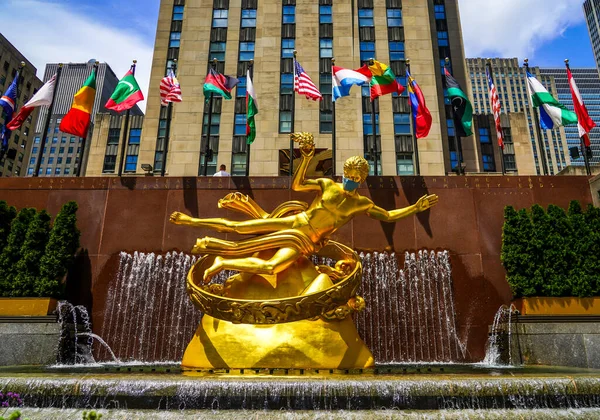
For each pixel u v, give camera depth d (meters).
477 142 45.97
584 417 6.40
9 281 12.97
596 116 189.12
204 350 8.70
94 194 14.99
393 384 6.58
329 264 13.84
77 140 125.19
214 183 15.03
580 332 11.91
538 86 18.39
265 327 8.67
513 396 6.64
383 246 14.23
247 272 9.14
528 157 45.81
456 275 13.96
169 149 42.25
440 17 47.06
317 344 8.52
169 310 13.79
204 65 40.44
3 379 6.68
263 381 6.60
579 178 15.07
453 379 6.79
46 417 6.23
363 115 38.56
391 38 41.19
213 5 42.34
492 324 13.44
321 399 6.48
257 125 37.88
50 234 13.57
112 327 13.58
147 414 6.28
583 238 13.18
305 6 41.53
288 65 39.81
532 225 13.62
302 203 10.33
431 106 38.75
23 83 72.56
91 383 6.58
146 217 14.70
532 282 12.81
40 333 12.16
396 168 37.12
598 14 174.62
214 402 6.47
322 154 31.75
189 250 14.34
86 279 14.05
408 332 13.44
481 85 130.62
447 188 14.84
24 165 72.69
